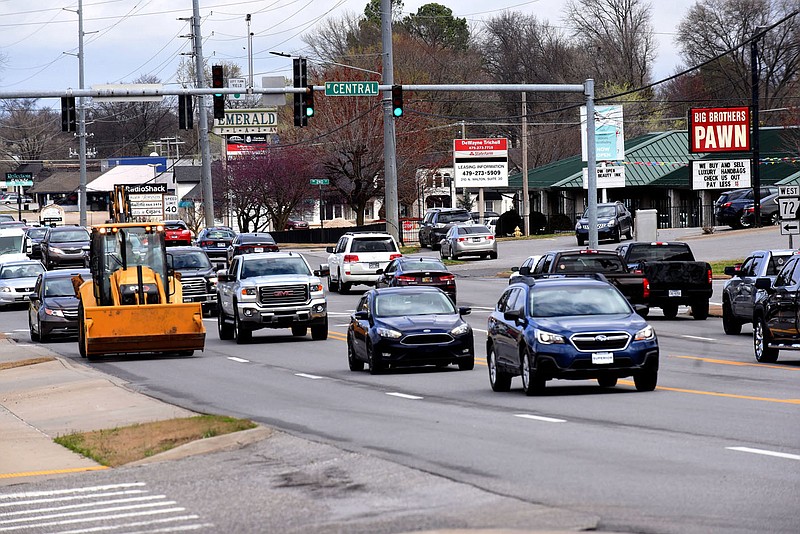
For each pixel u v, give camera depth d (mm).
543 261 74062
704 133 147750
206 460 29281
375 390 44562
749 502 21375
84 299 62125
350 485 24656
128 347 59750
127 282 61062
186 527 21469
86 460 30922
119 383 49625
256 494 24344
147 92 84750
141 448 31625
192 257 93188
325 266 72750
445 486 23906
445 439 30625
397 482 24656
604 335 39375
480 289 103375
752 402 36594
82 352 63062
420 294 53562
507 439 30234
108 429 35750
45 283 75750
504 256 137875
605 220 140250
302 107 86875
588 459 26594
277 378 50812
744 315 62938
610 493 22547
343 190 196625
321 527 20672
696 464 25453
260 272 70875
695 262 74562
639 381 40719
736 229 142250
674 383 43281
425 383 46656
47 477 28500
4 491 26703
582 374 39312
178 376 53000
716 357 53906
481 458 27281
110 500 24719
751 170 152250
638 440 29203
